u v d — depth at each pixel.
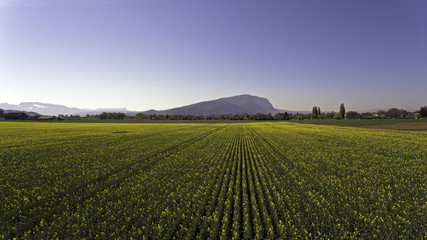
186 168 16.75
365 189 11.93
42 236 7.73
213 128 70.94
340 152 23.33
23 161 18.81
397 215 8.71
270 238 7.56
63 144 28.67
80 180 13.66
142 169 16.58
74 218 8.85
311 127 71.06
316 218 8.68
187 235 7.65
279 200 10.17
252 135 44.31
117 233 7.82
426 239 7.48
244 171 15.45
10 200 10.50
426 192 11.30
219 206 9.69
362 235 7.64
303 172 15.47
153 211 9.46
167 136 40.56
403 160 19.14
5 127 61.34
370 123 93.81
